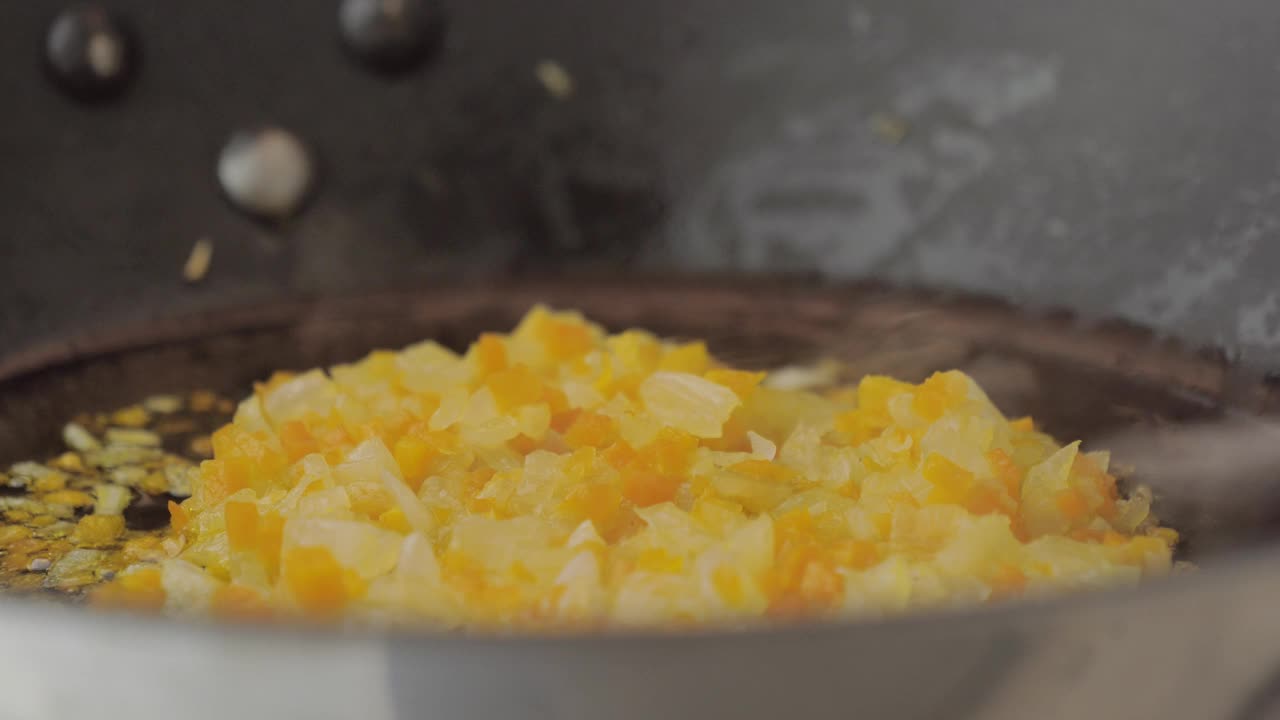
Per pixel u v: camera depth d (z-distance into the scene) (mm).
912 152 260
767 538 145
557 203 271
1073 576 152
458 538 154
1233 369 222
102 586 172
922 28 255
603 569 149
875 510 169
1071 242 248
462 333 238
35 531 186
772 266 268
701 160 268
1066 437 204
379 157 266
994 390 216
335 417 191
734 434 190
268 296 259
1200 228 236
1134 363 224
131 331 238
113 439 204
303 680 104
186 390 218
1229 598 112
